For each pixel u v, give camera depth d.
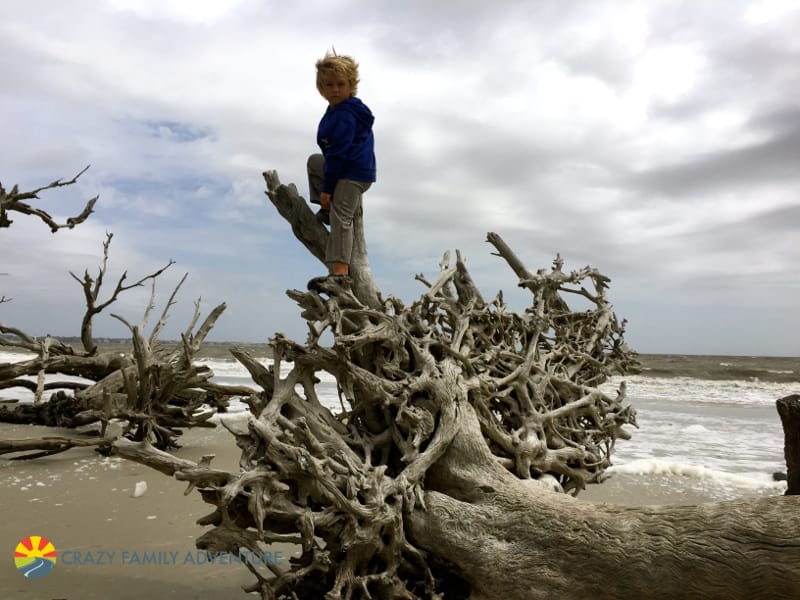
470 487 4.21
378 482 3.75
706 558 3.09
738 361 47.19
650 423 15.00
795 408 5.29
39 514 5.97
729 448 11.29
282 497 3.65
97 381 13.02
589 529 3.49
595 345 7.33
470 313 5.66
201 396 11.28
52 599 3.99
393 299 5.28
